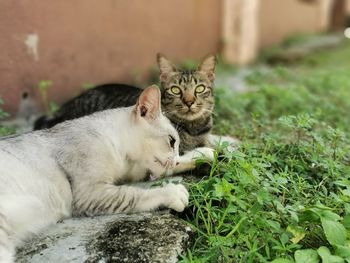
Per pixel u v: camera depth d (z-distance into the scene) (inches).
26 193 17.7
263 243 17.5
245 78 56.6
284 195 19.7
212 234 17.9
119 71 46.5
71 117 30.0
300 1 104.5
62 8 37.4
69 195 18.9
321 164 22.1
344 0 132.3
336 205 19.3
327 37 109.0
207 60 27.8
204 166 22.2
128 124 20.5
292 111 37.8
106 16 43.4
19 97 33.9
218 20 67.7
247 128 29.4
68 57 38.8
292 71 65.5
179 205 18.9
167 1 53.9
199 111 26.4
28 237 17.6
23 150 18.6
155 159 20.7
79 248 16.6
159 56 27.7
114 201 18.8
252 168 19.2
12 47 32.8
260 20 82.0
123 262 16.0
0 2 31.4
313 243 18.1
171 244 16.8
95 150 19.3
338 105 43.2
